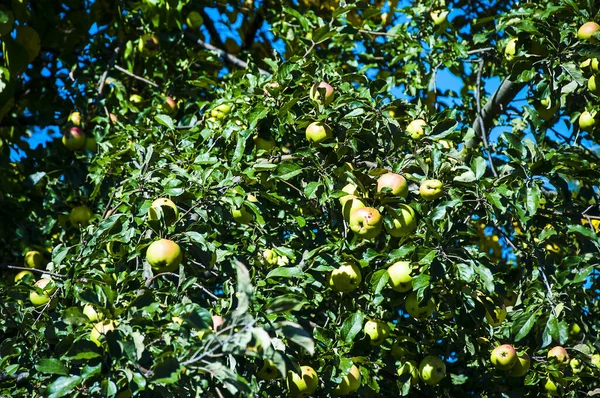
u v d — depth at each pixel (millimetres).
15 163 5723
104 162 4512
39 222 5480
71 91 5617
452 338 4137
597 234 4410
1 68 5375
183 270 3486
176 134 4480
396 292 3855
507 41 5051
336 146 4051
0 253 5652
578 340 4812
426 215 3834
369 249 3816
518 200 4027
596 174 4406
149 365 3049
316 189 3861
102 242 3768
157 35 5992
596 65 4410
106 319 3264
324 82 4273
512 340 4230
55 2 6148
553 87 4426
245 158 4141
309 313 4328
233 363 3221
